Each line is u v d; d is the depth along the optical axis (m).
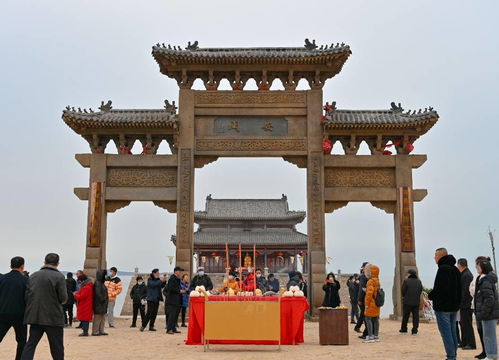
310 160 28.53
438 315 12.96
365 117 29.27
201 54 28.56
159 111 29.86
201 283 22.92
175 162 28.64
